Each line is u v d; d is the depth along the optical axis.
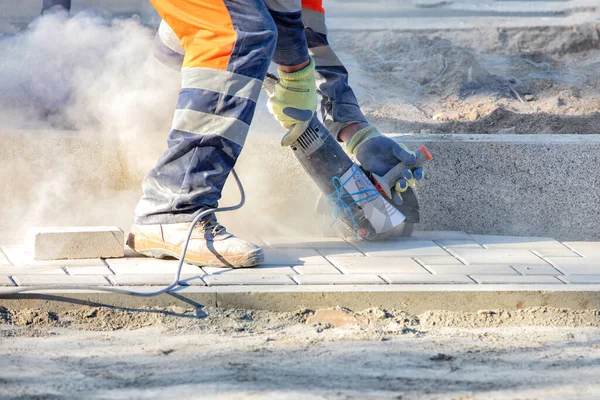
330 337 6.71
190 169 7.77
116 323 6.92
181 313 7.11
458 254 8.60
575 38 16.02
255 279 7.57
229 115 7.62
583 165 9.59
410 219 9.09
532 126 11.80
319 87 9.05
